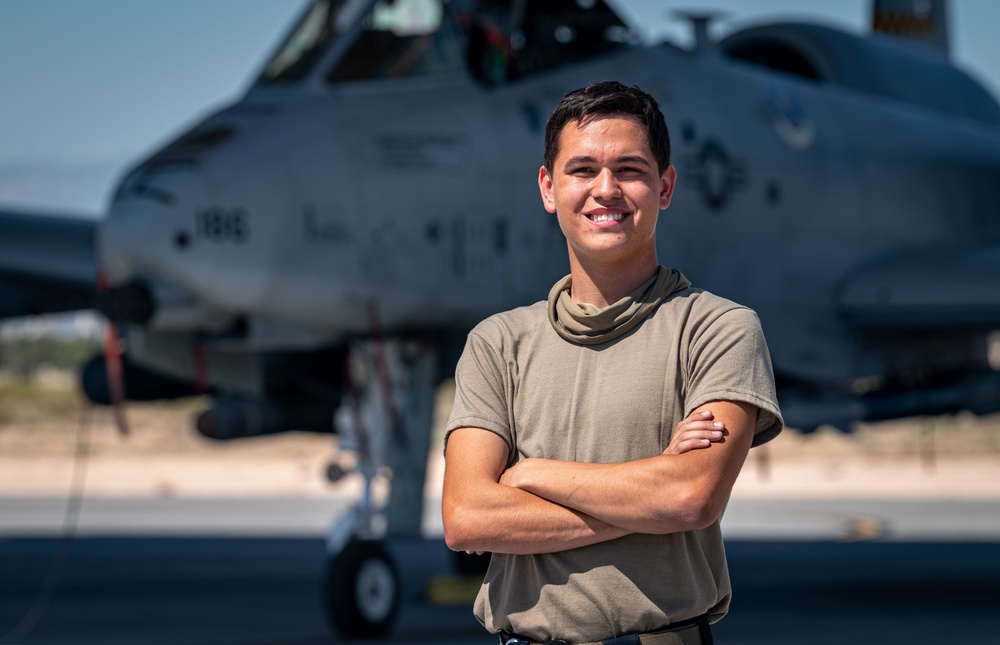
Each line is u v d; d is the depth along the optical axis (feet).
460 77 34.09
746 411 9.37
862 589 51.08
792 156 41.22
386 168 32.07
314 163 31.37
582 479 9.28
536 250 34.22
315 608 44.68
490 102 34.09
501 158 33.68
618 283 9.77
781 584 52.85
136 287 29.96
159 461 148.46
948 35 62.75
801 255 41.45
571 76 35.88
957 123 51.08
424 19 34.30
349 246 31.63
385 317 32.78
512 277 33.91
